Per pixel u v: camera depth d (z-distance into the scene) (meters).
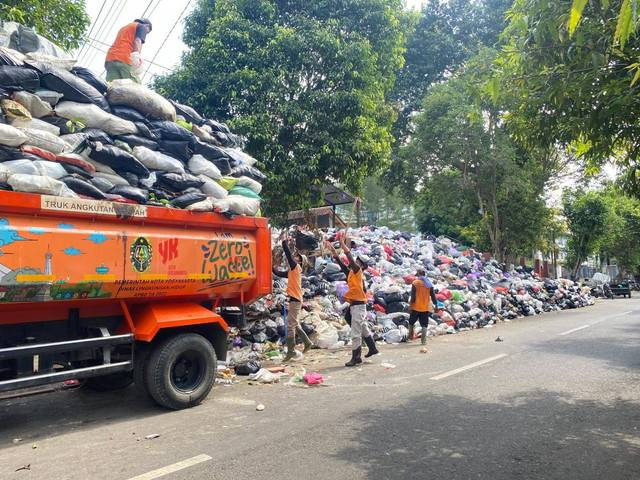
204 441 4.48
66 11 10.00
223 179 6.75
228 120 10.78
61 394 6.46
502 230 25.55
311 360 8.45
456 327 12.68
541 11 4.37
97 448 4.37
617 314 17.09
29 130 4.83
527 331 12.26
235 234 6.50
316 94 11.12
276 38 11.04
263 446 4.33
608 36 4.44
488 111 21.05
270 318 9.74
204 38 11.29
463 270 17.78
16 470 3.89
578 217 36.41
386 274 14.16
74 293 4.92
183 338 5.65
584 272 56.31
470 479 3.66
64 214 4.81
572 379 6.86
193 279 5.90
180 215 5.78
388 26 12.52
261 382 6.90
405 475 3.72
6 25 5.64
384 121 14.19
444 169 23.97
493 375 7.11
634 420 5.04
